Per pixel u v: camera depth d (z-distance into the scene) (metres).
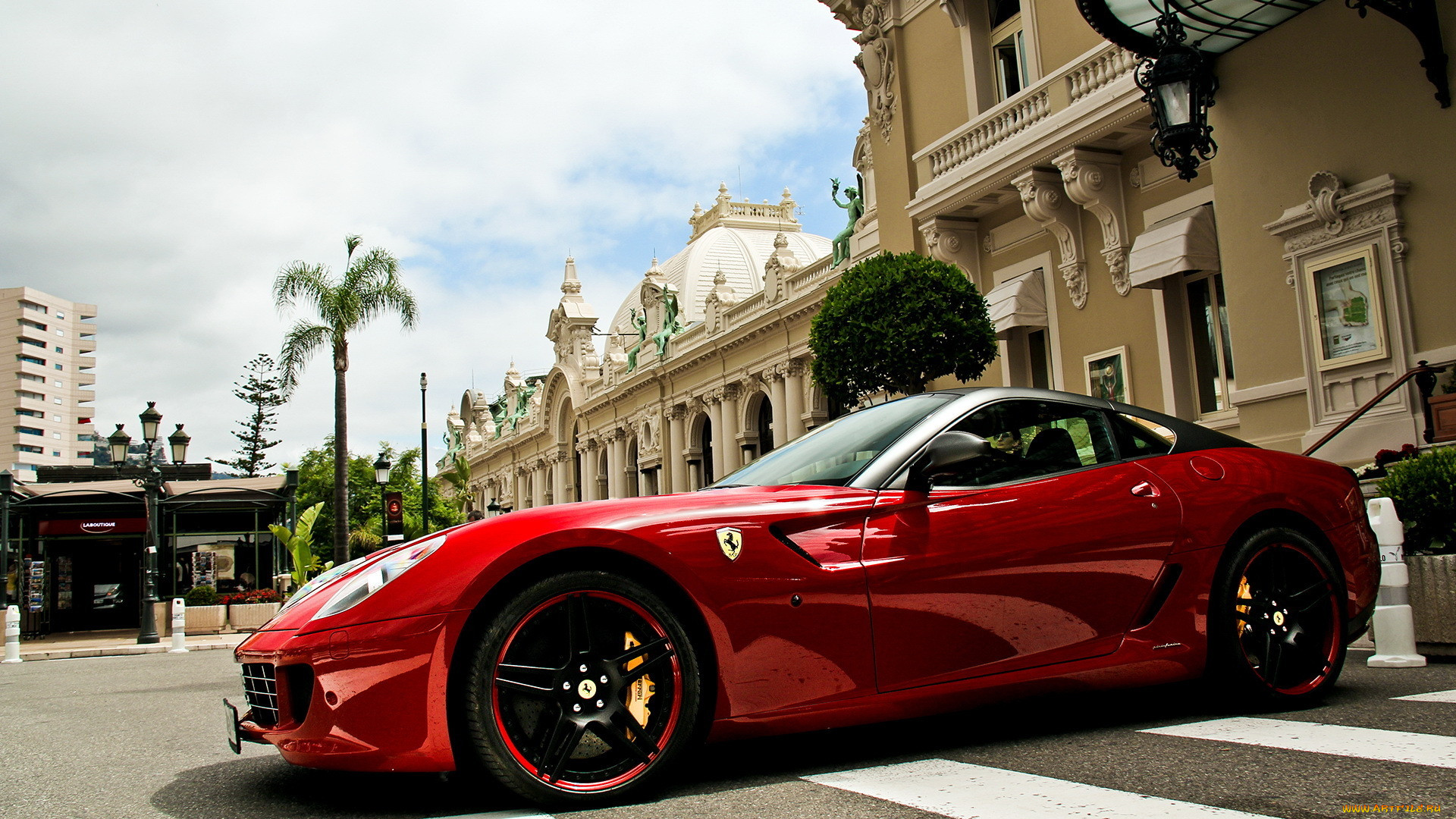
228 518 24.42
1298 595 4.05
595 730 2.95
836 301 13.23
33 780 3.99
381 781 3.54
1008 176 13.85
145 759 4.46
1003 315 14.26
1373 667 5.18
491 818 2.84
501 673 2.92
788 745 3.76
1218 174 10.25
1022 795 2.78
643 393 39.66
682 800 2.94
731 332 31.69
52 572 23.50
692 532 3.18
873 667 3.30
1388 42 8.70
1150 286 12.42
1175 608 3.82
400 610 2.92
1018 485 3.72
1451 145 8.23
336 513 25.28
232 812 3.13
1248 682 3.88
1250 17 9.47
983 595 3.48
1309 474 4.32
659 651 3.06
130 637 21.45
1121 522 3.77
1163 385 12.47
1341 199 8.95
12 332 131.75
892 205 16.67
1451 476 5.62
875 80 17.08
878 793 2.88
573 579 3.00
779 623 3.19
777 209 52.28
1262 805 2.57
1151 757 3.19
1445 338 8.27
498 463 63.97
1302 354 9.37
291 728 2.99
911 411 3.93
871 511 3.45
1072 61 12.92
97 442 150.12
